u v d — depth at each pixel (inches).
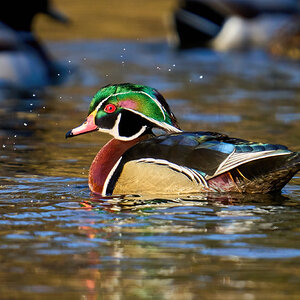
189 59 1216.2
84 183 491.5
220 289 297.6
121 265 323.6
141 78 1021.2
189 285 301.6
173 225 380.8
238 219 390.9
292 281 304.5
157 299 288.7
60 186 481.4
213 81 1002.7
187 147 449.1
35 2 1129.4
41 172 525.3
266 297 289.4
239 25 1359.5
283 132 679.7
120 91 482.3
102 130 485.4
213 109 802.8
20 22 1120.2
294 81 998.4
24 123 742.5
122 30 1395.2
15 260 329.7
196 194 442.6
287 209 411.8
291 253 336.5
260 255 333.7
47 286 301.0
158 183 448.1
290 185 476.4
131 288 299.3
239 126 711.1
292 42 1232.2
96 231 371.9
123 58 1201.4
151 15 1513.3
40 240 357.7
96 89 964.0
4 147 622.2
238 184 441.1
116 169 459.5
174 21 1362.0
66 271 316.8
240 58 1240.8
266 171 432.8
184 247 345.4
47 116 784.3
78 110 821.9
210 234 365.4
